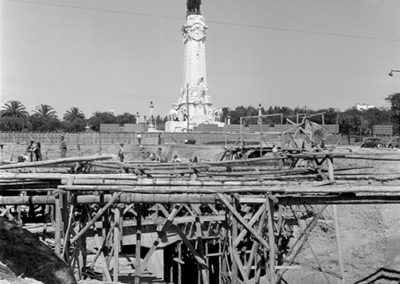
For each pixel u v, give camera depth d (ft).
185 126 255.09
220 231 61.41
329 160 55.42
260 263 42.93
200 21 254.06
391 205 65.92
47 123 317.42
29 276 27.66
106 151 163.32
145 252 66.69
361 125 244.83
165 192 37.11
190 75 256.11
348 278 62.85
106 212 45.21
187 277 76.23
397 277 59.16
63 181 39.86
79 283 37.37
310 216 61.82
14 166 47.85
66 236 38.78
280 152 82.17
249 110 330.54
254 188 36.50
